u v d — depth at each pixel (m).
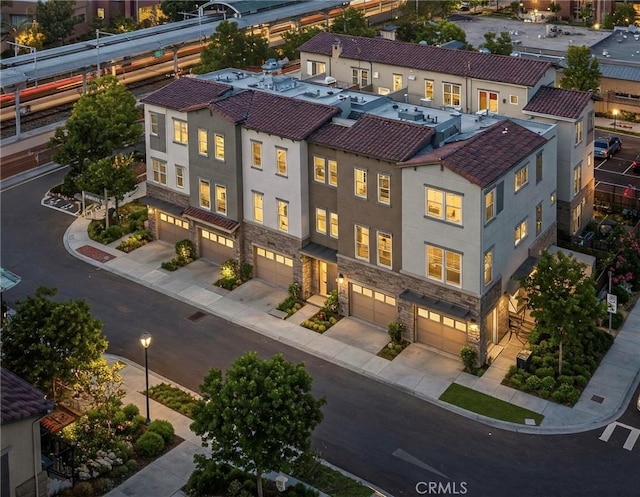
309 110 55.75
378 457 42.75
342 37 80.25
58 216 70.31
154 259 63.00
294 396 35.62
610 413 45.59
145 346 43.66
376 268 52.50
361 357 51.00
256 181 57.28
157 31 114.94
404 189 49.50
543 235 56.62
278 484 38.78
